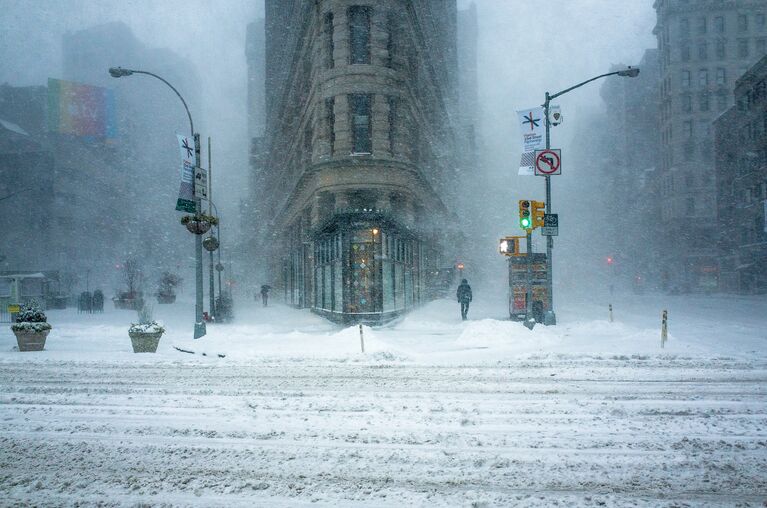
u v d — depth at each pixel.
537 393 9.05
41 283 40.34
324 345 15.47
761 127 57.62
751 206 60.47
